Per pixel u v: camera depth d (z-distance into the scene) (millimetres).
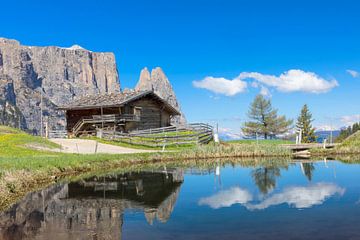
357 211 12891
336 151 46469
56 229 11094
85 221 12055
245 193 17094
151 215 12781
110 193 17484
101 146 44875
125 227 11242
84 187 19406
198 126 54188
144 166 31469
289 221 11609
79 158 29047
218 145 45906
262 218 12070
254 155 42969
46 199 16000
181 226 11242
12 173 19359
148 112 60000
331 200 15039
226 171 27062
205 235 10273
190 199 15750
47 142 41688
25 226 11477
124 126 56344
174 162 35688
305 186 19016
